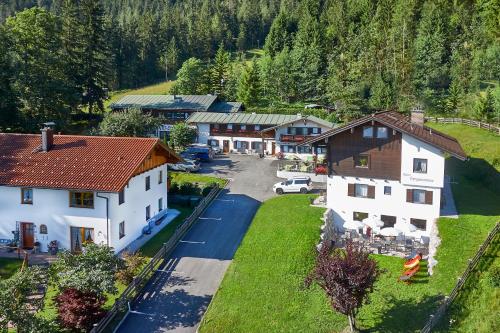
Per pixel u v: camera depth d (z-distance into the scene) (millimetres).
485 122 77188
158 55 144750
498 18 106750
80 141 41938
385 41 111938
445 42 108250
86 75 80812
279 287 32469
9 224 38469
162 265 35906
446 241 36969
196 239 40406
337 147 43750
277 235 39781
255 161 69062
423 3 126312
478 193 49812
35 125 66438
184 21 169250
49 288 32469
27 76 66000
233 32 180250
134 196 39969
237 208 48062
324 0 168875
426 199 41781
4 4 190750
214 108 85062
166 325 29141
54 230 37625
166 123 79312
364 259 27125
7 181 37250
